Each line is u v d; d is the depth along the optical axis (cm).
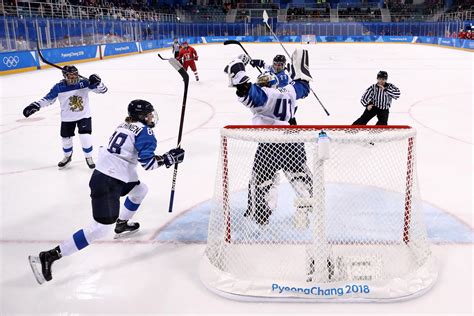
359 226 375
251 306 291
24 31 1983
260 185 358
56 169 596
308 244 329
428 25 4122
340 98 1128
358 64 2059
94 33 2662
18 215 448
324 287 291
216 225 336
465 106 994
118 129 334
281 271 313
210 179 543
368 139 294
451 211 432
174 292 309
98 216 321
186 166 594
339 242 349
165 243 381
